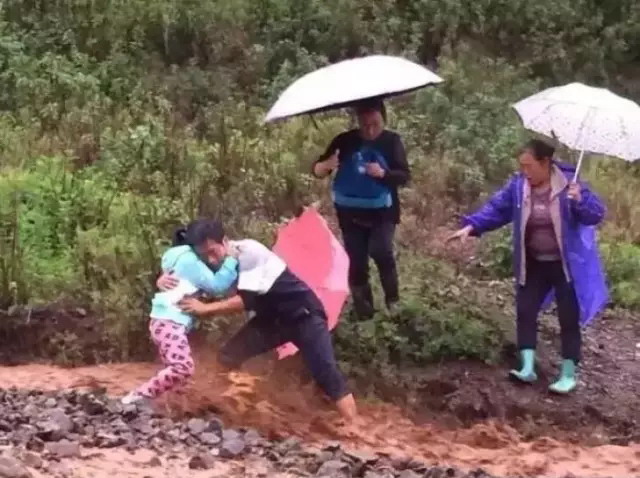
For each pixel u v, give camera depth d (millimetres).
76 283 9906
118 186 11984
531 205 9047
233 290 7789
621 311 11469
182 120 14445
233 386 8344
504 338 9898
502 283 11602
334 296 8789
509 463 7645
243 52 16297
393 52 17094
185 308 7621
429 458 7520
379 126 8906
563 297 9203
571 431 8977
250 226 11164
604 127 8672
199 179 12289
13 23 15977
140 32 16234
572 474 7320
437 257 12016
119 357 9367
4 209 10922
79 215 11047
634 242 13312
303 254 8914
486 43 18172
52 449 5727
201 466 5883
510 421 9086
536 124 8898
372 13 17859
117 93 14891
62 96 14469
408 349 9586
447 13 17906
